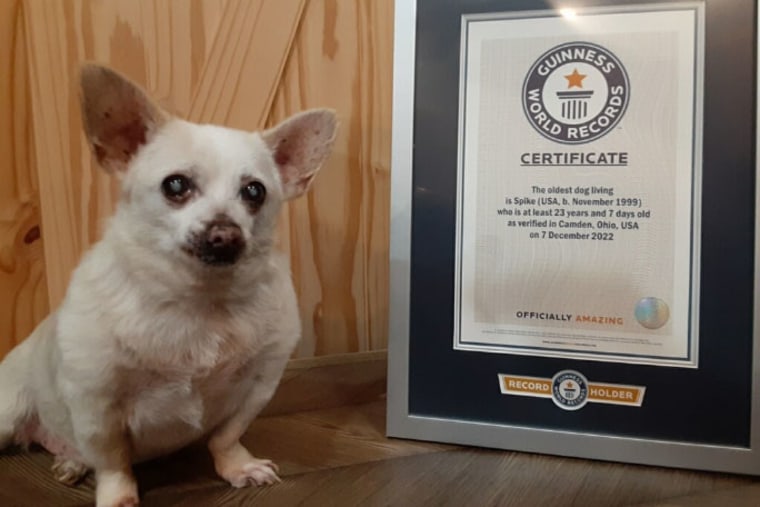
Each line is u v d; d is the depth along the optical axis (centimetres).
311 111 93
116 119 86
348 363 131
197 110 122
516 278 98
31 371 98
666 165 92
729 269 91
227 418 93
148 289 82
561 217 96
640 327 94
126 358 81
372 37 130
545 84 96
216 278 82
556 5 95
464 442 102
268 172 90
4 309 117
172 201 82
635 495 88
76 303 83
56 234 118
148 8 118
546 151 96
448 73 99
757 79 89
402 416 104
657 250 93
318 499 87
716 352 92
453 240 100
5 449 106
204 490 91
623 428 96
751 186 90
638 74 93
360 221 132
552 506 85
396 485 91
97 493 87
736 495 88
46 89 115
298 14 124
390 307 104
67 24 115
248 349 87
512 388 100
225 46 122
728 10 90
